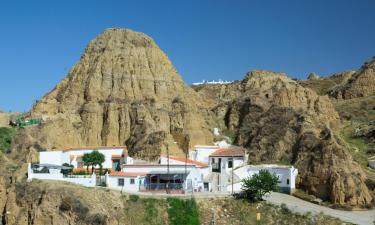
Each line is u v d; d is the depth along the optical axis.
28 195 95.44
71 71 147.38
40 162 113.88
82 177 102.00
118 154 117.88
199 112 141.75
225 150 122.75
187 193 103.94
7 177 102.44
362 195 102.19
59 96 141.00
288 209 97.31
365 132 138.25
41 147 119.00
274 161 120.50
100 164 111.81
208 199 99.31
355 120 153.75
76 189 94.94
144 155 118.81
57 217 90.50
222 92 185.25
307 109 132.25
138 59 142.12
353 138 137.75
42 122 126.94
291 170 110.12
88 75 140.12
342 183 102.62
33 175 102.00
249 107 141.50
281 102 139.25
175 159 112.44
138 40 146.88
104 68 139.00
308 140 117.12
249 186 101.12
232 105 149.12
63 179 102.12
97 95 134.88
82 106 133.38
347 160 107.50
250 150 126.94
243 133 135.88
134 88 137.00
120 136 128.00
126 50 142.62
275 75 185.00
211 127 141.88
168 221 93.50
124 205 94.94
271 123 130.12
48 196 92.62
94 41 149.00
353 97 177.88
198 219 94.50
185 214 94.75
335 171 104.50
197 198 98.94
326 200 104.44
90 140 127.38
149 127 124.94
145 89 138.12
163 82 142.00
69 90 139.62
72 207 90.81
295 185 111.19
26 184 98.38
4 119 137.75
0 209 97.44
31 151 114.88
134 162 116.00
